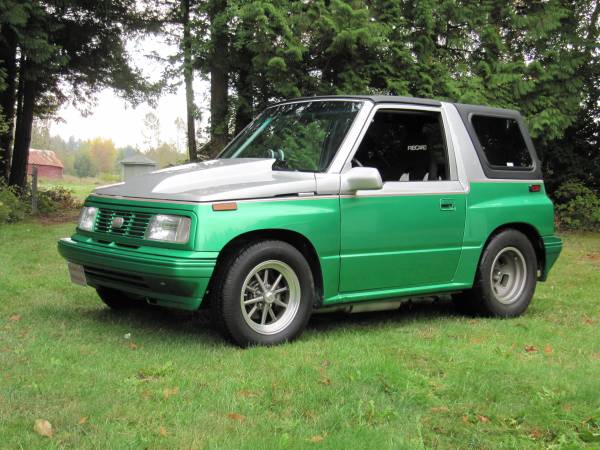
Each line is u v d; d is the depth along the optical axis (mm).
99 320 5621
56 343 4805
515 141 6637
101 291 5875
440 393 3967
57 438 3150
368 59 12797
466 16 13266
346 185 5270
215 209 4695
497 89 13312
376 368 4309
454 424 3518
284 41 11695
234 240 4887
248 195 4859
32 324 5387
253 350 4758
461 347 5090
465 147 6172
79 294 6672
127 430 3264
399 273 5637
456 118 6215
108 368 4234
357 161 5562
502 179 6371
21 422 3301
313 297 5219
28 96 18578
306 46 12078
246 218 4785
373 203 5414
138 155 35844
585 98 15406
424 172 5977
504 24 14195
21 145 18703
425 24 13078
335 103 5848
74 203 20266
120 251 4926
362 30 11609
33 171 15648
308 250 5219
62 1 15172
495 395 3928
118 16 16969
